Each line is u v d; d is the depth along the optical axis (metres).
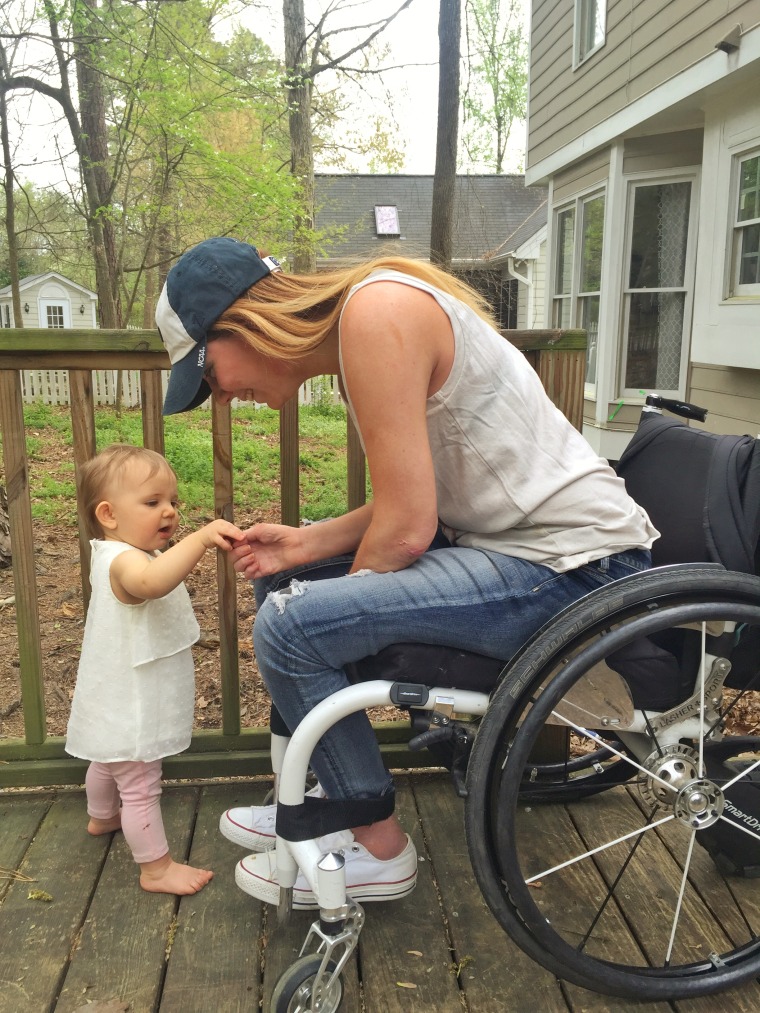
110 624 1.65
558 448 1.42
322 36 9.97
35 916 1.65
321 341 1.38
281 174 11.44
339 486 7.29
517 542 1.42
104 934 1.61
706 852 1.88
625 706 1.38
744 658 1.50
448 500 1.46
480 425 1.35
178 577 1.56
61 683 3.00
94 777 1.84
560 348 2.01
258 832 1.69
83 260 17.84
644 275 7.77
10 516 1.97
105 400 12.90
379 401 1.27
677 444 1.63
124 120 10.93
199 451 8.06
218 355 1.43
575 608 1.29
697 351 6.49
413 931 1.63
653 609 1.30
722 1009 1.45
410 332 1.26
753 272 5.78
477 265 15.53
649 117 6.71
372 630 1.33
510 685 1.27
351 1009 1.43
